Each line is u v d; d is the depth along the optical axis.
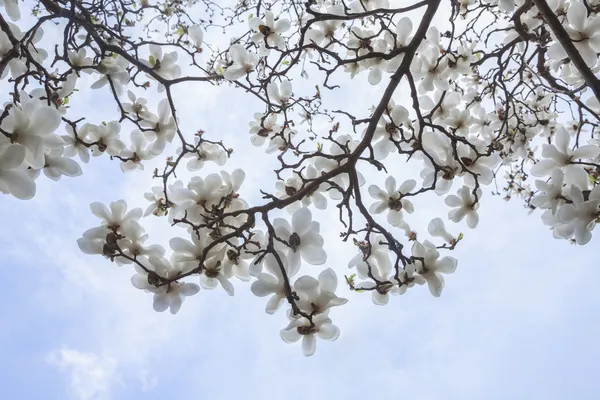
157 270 1.72
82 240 1.73
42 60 2.19
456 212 2.03
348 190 1.92
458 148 2.08
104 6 2.48
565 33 1.84
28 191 1.52
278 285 1.67
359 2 2.22
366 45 2.11
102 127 2.08
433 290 1.86
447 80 2.25
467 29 2.31
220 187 1.84
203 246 1.75
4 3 2.05
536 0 1.86
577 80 2.22
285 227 1.69
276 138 2.31
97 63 2.10
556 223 1.83
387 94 1.96
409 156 1.97
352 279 1.96
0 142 1.52
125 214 1.77
